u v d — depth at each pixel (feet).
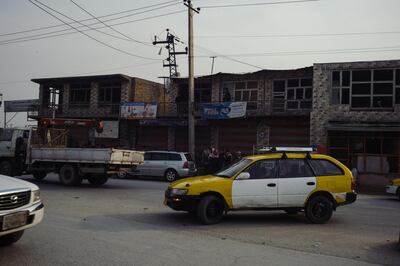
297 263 21.94
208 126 96.84
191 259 22.16
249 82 95.40
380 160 78.43
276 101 92.22
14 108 122.72
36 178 66.69
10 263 20.68
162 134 102.94
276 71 91.56
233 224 32.83
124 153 58.70
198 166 96.63
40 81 115.14
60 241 25.36
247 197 33.19
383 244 26.94
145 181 73.31
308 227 32.32
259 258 22.71
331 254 24.07
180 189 32.42
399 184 56.24
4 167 62.54
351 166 80.38
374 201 53.11
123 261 21.44
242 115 87.66
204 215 32.14
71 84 114.01
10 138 62.54
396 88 77.97
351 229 31.86
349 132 80.94
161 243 25.67
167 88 109.70
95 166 57.67
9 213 20.77
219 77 97.76
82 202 42.55
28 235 26.68
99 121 64.85
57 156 59.57
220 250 24.30
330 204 34.19
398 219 37.14
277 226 32.42
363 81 80.02
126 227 30.37
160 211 38.17
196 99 102.06
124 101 106.73
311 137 81.97
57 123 64.39
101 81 109.81
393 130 75.25
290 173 34.22
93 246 24.39
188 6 78.59
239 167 34.53
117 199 45.85
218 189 32.65
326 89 81.61
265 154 34.91
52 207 38.60
